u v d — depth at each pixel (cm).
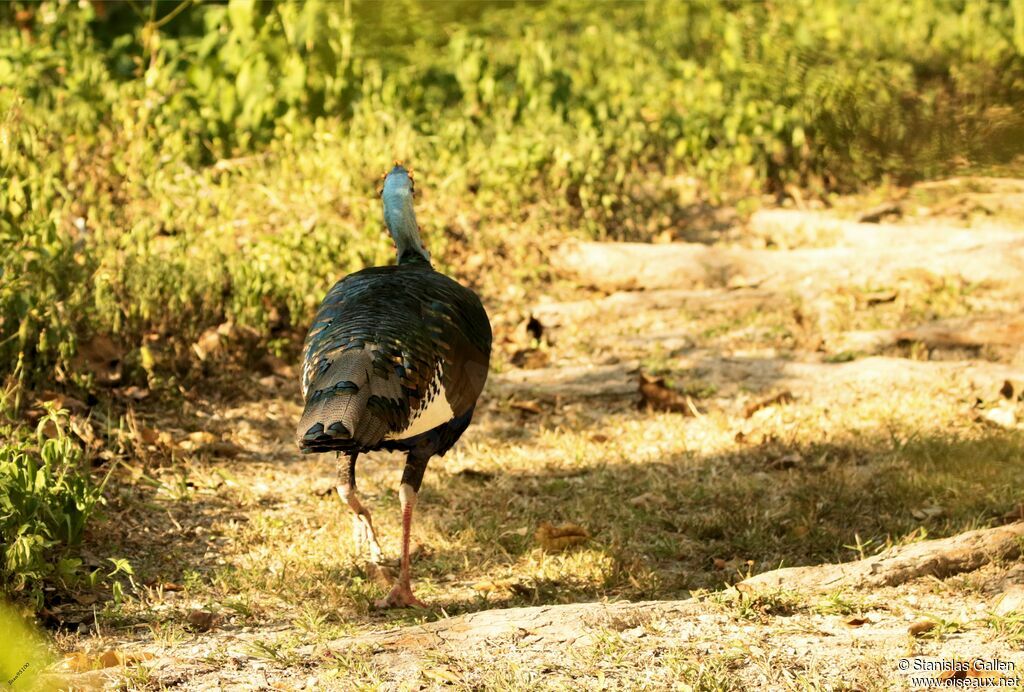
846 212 1717
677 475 1069
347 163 1557
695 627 734
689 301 1466
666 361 1322
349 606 820
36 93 1602
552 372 1310
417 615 801
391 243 1398
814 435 1138
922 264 1508
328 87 1742
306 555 902
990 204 1739
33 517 819
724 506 999
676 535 960
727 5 2186
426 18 1897
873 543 932
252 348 1276
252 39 1694
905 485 1011
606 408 1238
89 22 1838
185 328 1259
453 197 1564
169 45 1758
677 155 1805
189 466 1051
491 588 855
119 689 662
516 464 1101
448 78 1867
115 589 788
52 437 998
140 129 1527
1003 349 1310
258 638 756
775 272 1535
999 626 716
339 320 801
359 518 860
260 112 1681
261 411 1195
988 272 1480
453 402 822
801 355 1328
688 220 1714
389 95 1744
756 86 1908
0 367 1070
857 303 1447
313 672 692
